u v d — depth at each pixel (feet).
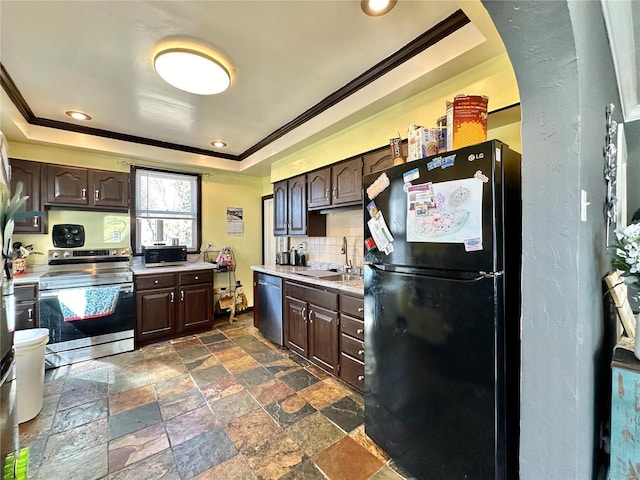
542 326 2.98
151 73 6.77
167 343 10.65
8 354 3.85
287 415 6.36
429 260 4.36
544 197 2.94
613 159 3.99
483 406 3.76
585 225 2.89
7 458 3.68
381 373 5.15
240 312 14.84
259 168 13.48
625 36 3.79
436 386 4.25
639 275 3.14
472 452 3.86
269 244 15.38
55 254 10.07
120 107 8.55
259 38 5.57
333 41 5.67
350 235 10.17
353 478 4.72
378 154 7.72
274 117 9.30
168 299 10.94
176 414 6.40
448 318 4.09
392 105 7.11
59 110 8.71
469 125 4.36
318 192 9.98
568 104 2.73
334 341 7.86
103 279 9.53
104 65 6.45
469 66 5.52
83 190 10.38
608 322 3.98
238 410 6.54
